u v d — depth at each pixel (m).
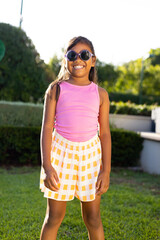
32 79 8.72
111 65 24.44
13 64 8.72
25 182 4.16
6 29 8.65
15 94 8.61
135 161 6.02
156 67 26.16
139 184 4.42
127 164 5.98
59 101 1.69
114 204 3.22
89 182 1.66
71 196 1.65
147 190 4.00
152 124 7.74
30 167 5.54
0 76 8.52
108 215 2.86
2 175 4.66
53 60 18.55
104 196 3.53
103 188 1.66
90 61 1.74
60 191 1.63
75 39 1.75
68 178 1.65
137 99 20.05
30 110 6.39
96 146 1.73
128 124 7.61
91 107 1.70
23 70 8.68
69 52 1.71
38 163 5.90
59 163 1.66
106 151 1.77
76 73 1.71
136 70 26.19
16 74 8.62
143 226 2.59
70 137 1.68
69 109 1.67
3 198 3.29
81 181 1.66
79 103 1.68
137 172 5.50
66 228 2.49
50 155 1.65
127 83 26.67
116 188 4.02
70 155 1.66
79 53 1.70
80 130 1.68
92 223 1.69
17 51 8.70
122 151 5.83
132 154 5.90
